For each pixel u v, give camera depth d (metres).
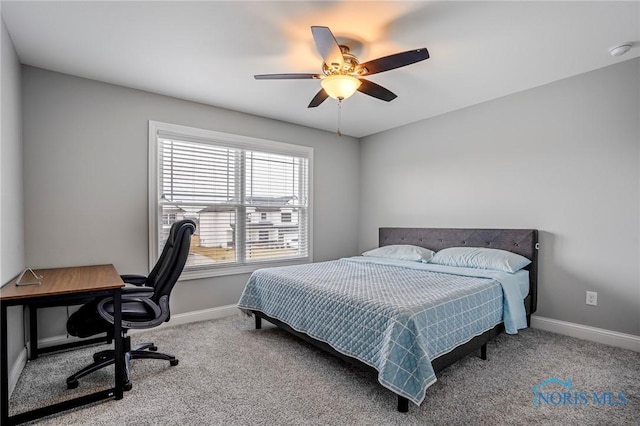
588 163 2.76
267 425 1.65
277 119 3.98
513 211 3.23
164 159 3.20
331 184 4.57
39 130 2.57
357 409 1.77
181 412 1.76
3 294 1.67
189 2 1.82
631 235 2.55
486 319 2.29
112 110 2.89
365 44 2.27
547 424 1.64
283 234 4.11
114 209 2.89
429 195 3.98
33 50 2.32
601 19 1.98
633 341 2.52
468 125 3.59
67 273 2.34
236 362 2.36
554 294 2.96
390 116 3.90
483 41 2.24
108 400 1.87
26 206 2.50
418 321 1.75
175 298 3.25
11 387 1.96
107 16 1.94
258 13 1.92
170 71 2.67
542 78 2.86
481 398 1.87
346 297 2.08
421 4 1.84
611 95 2.63
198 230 3.42
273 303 2.74
